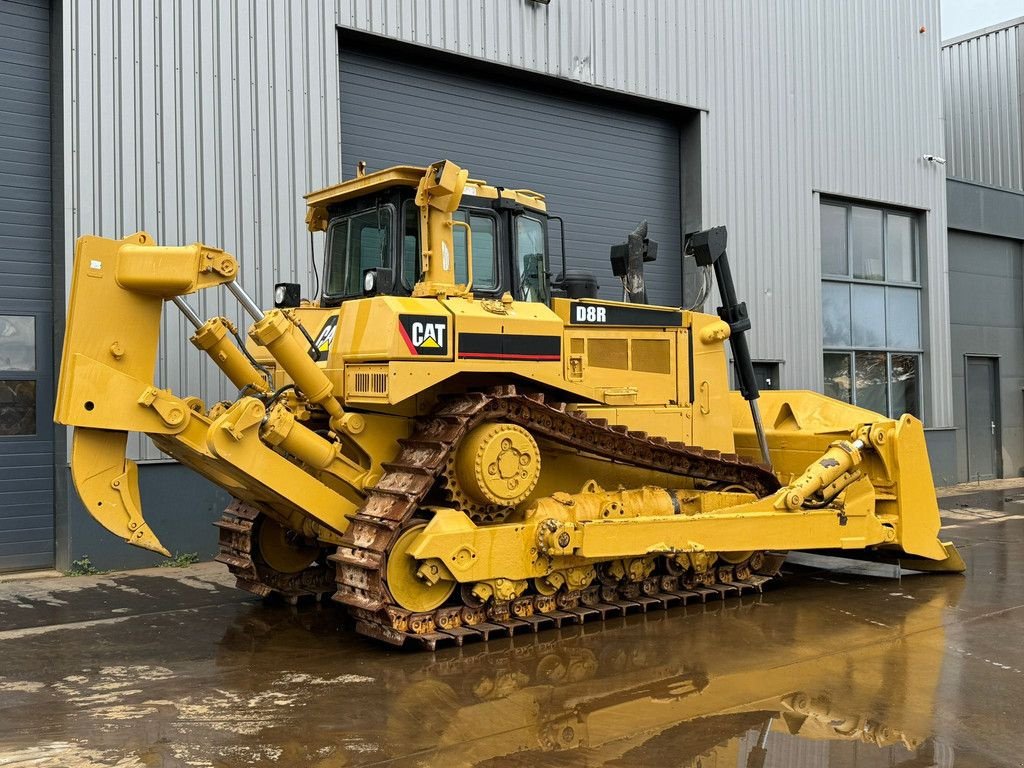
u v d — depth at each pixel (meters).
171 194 9.69
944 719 5.00
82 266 5.98
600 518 7.32
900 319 17.06
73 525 9.15
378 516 6.40
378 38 11.09
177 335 9.65
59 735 4.79
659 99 13.59
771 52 14.97
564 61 12.62
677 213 14.38
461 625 6.60
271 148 10.32
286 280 10.37
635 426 7.95
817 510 8.10
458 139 12.16
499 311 6.98
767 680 5.68
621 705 5.22
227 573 9.24
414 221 7.16
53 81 9.54
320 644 6.61
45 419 9.49
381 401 6.44
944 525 12.46
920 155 17.14
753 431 9.55
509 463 6.78
